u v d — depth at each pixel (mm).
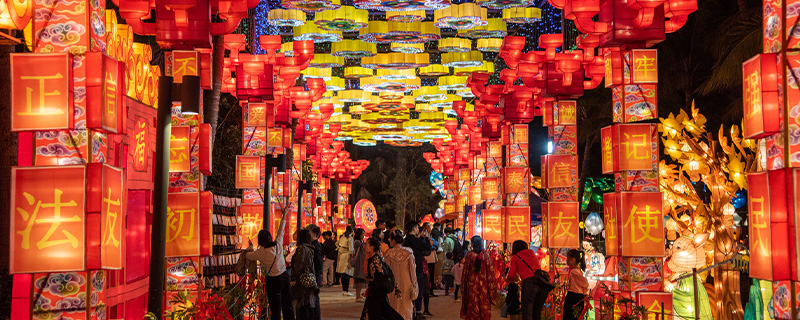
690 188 11656
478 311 12109
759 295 9391
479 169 26562
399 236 12375
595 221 19703
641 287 8875
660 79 21844
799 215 5023
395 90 20125
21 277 5656
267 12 15023
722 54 17625
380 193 58844
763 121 5285
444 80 19844
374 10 15820
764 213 5273
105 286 6043
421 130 30859
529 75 13344
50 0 5734
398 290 11312
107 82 5789
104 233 5496
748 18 16922
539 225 21578
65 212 5422
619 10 8891
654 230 8750
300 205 17484
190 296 9086
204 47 8992
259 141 14172
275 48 13930
